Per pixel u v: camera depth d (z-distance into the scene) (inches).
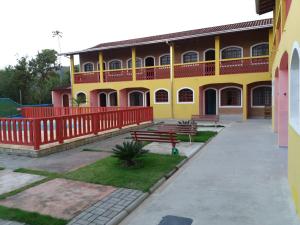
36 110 852.0
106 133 466.0
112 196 202.4
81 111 755.4
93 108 734.5
